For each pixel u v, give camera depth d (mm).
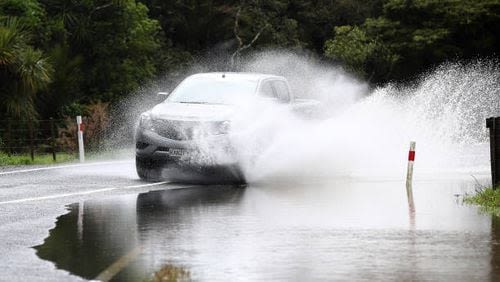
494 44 59312
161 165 23297
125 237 14352
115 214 17062
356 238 14258
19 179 23906
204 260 12391
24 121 37406
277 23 64938
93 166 28547
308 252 13023
